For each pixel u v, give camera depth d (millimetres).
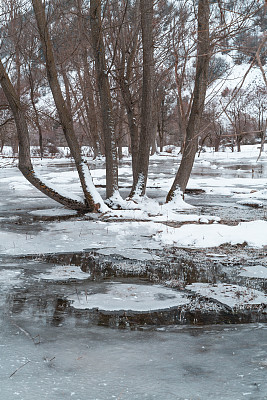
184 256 8156
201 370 3680
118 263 7590
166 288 6234
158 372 3648
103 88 13156
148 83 13359
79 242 9164
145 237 9711
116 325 4805
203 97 13195
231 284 6461
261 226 10297
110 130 13492
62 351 4074
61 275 6797
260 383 3420
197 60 12891
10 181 24172
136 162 14570
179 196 14414
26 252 8273
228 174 29125
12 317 4973
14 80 31969
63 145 63000
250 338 4438
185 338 4441
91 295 5848
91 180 13281
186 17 12773
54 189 13227
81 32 14508
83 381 3469
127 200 13633
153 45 13109
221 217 12531
